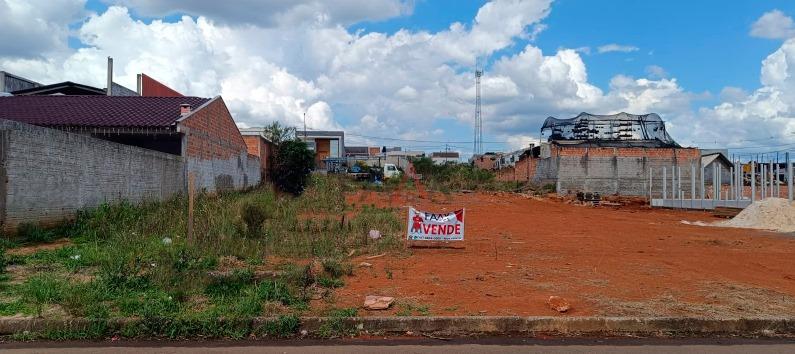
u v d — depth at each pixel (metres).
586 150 41.69
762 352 5.79
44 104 21.73
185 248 9.80
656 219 23.45
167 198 18.80
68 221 13.08
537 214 24.06
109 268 8.01
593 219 22.30
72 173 13.37
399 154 99.88
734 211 26.53
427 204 27.55
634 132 49.31
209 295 7.23
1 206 11.18
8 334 5.98
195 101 23.81
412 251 11.75
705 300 7.58
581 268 10.00
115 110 21.41
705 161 42.19
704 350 5.83
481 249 12.31
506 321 6.43
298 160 31.62
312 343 5.90
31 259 9.41
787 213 19.70
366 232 13.66
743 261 11.43
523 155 56.81
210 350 5.62
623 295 7.79
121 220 13.03
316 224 14.88
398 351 5.65
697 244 14.37
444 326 6.38
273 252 10.76
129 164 16.23
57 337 5.91
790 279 9.52
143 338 5.98
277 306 6.84
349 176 47.44
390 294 7.66
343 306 6.98
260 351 5.61
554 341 6.08
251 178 31.23
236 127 28.27
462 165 66.44
